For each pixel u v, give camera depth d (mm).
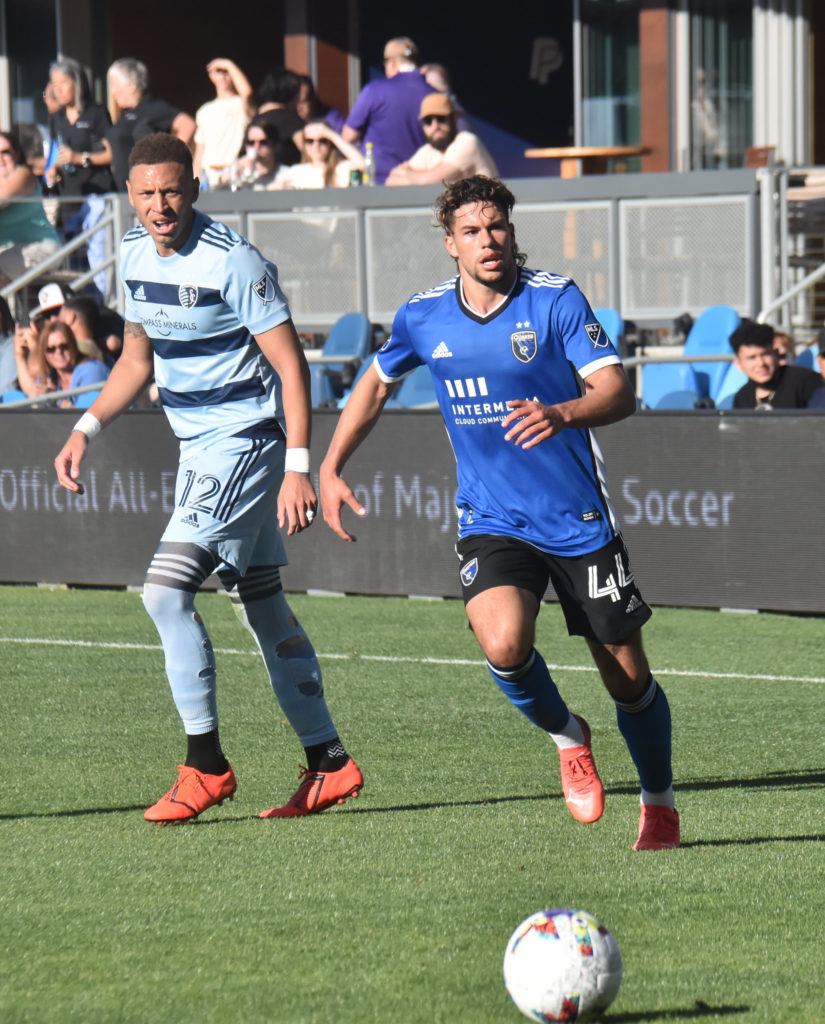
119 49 73375
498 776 19422
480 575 15594
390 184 50531
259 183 53250
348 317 47531
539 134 68625
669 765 15758
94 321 43625
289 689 17484
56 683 25953
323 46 69562
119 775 19641
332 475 16391
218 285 16750
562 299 15219
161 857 15562
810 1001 11250
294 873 14828
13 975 12008
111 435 35781
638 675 15609
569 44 67562
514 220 48562
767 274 46188
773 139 58250
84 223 54219
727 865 14961
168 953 12469
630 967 12000
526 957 10531
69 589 36719
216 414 17266
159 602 16953
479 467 15789
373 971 11930
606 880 14445
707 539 31594
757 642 28578
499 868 14938
